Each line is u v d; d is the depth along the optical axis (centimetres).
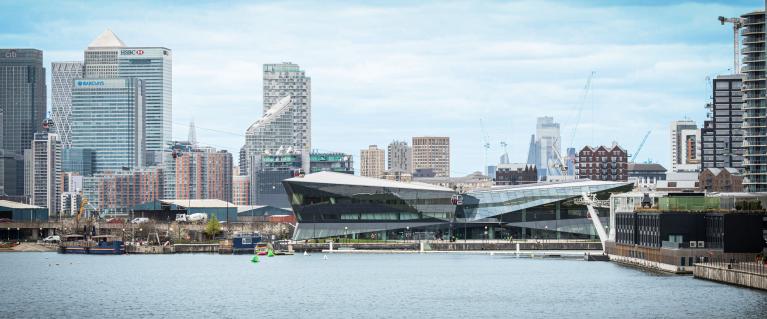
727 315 19400
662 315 19888
